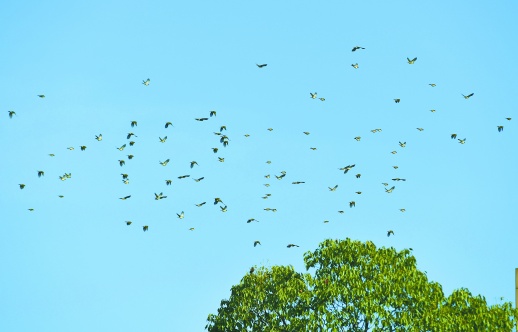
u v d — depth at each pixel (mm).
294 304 59938
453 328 56125
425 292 57906
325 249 60969
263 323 61844
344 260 60094
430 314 56219
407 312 56656
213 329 62625
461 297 58688
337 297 58000
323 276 60219
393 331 56125
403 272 58719
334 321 56844
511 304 58500
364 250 60375
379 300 57344
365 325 57406
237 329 61688
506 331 57219
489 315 57156
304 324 57281
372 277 59188
